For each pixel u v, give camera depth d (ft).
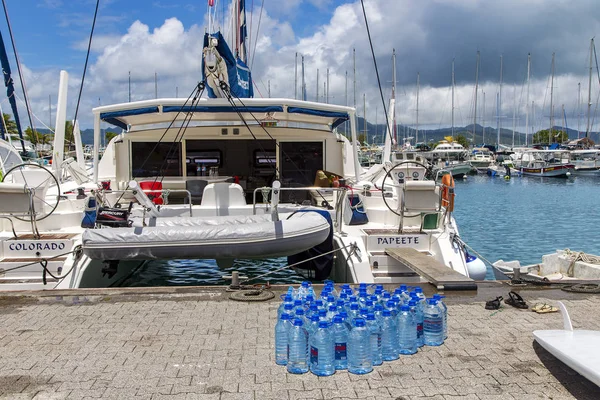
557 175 187.83
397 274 22.76
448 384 11.89
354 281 22.29
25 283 21.34
